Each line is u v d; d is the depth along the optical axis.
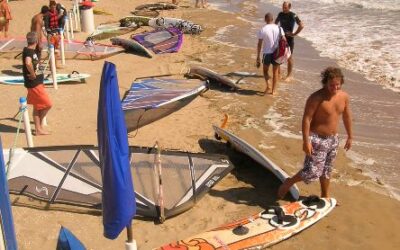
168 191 6.32
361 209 6.30
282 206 6.06
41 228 5.78
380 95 10.81
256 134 8.66
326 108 5.60
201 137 8.49
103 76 3.76
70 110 9.68
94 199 6.24
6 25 16.17
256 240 5.43
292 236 5.68
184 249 5.21
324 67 13.03
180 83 10.59
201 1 25.55
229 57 14.30
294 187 6.46
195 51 15.16
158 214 5.96
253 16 22.20
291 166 7.47
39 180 6.56
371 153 7.96
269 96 10.75
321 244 5.56
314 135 5.76
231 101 10.41
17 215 6.00
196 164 6.86
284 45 10.44
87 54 13.78
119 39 15.12
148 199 6.16
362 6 22.97
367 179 7.10
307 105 5.64
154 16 22.00
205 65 13.38
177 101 9.62
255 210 6.23
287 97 10.67
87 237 5.64
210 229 5.81
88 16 17.72
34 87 8.09
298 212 5.95
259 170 7.29
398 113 9.72
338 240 5.64
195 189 6.38
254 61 13.77
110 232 3.94
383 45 15.23
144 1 27.17
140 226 5.87
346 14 21.42
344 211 6.23
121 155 3.78
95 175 6.61
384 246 5.56
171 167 6.77
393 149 8.11
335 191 6.74
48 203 6.21
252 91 11.09
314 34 17.39
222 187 6.80
